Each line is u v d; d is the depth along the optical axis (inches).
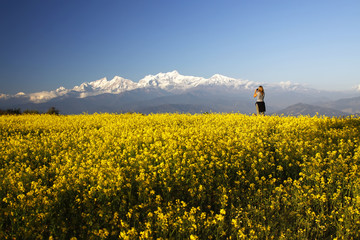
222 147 399.5
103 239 199.2
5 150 420.8
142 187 267.7
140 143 448.1
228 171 322.0
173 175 298.5
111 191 248.7
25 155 391.9
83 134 565.3
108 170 296.5
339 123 596.4
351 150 403.9
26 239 192.2
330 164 326.0
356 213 220.5
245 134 484.1
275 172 343.3
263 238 209.8
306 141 430.0
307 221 223.5
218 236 208.8
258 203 256.7
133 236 187.0
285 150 391.5
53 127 684.1
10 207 215.3
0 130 641.0
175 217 224.1
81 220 224.8
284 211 244.7
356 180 275.4
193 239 178.4
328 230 222.5
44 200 220.1
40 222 204.1
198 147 388.8
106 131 600.1
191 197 272.8
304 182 301.6
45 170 323.6
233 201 268.8
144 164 326.3
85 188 272.1
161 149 386.3
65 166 323.3
